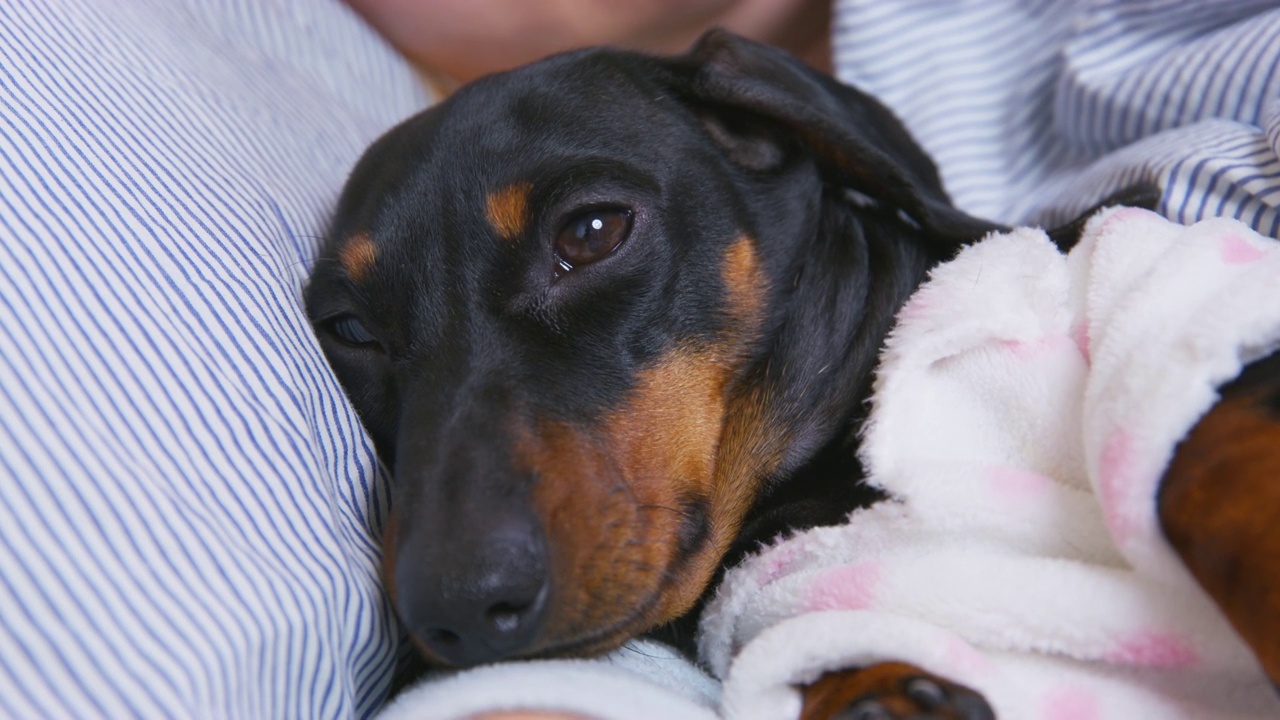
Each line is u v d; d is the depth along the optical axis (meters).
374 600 0.38
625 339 0.40
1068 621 0.35
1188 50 0.47
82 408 0.35
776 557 0.39
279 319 0.40
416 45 0.58
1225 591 0.34
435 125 0.43
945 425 0.39
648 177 0.42
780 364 0.43
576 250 0.40
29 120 0.38
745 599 0.39
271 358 0.38
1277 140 0.42
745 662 0.36
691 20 0.59
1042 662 0.36
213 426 0.36
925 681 0.35
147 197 0.39
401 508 0.37
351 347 0.42
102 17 0.43
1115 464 0.35
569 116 0.42
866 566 0.37
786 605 0.38
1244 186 0.42
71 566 0.34
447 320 0.40
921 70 0.54
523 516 0.36
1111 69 0.50
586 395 0.39
